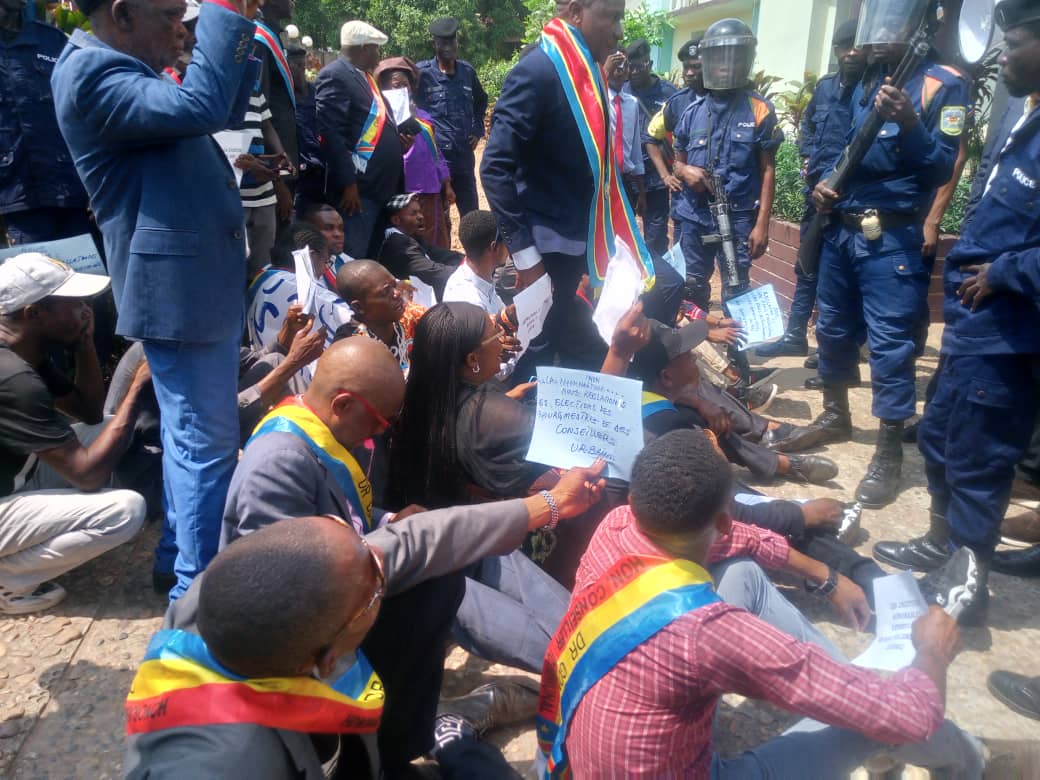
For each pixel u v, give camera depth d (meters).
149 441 3.70
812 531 3.21
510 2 26.45
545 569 2.94
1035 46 2.62
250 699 1.43
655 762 1.74
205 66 2.50
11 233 4.36
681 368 3.31
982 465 2.99
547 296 3.22
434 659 2.23
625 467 2.27
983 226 2.88
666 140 6.32
